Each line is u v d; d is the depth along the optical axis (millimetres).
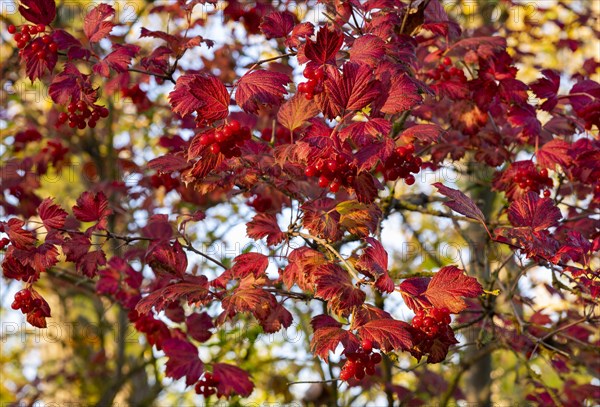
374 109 3178
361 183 3180
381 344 2807
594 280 3508
